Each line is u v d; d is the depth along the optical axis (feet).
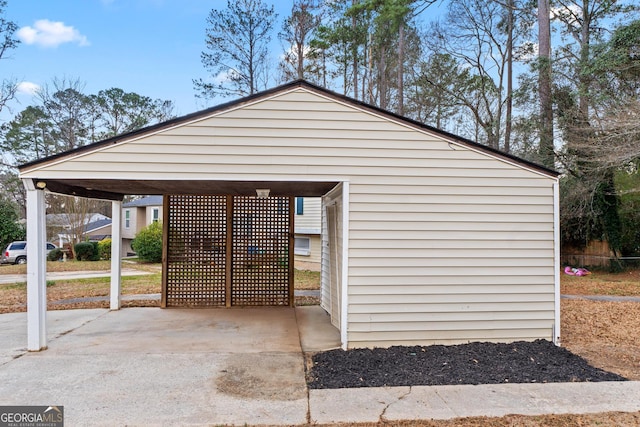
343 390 12.25
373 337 16.22
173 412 10.75
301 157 16.30
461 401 11.45
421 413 10.73
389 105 64.08
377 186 16.49
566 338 18.31
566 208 40.86
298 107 16.34
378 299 16.28
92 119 93.04
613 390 12.22
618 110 32.94
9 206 72.28
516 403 11.32
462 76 61.82
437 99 62.44
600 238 43.24
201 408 11.00
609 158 32.58
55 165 15.52
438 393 12.01
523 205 16.96
